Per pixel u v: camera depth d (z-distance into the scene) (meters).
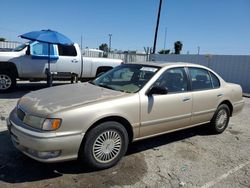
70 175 3.62
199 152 4.77
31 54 9.16
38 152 3.27
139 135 4.19
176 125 4.73
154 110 4.27
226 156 4.68
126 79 4.73
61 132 3.33
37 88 10.36
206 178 3.82
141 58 24.33
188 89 4.95
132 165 4.04
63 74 9.69
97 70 10.62
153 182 3.59
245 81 15.73
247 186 3.68
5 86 9.08
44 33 8.20
